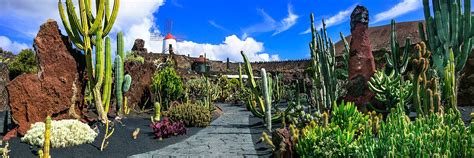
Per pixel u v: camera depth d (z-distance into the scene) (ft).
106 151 23.39
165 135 29.19
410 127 13.76
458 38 26.53
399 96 26.66
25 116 27.48
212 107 52.03
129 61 49.78
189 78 86.38
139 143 26.50
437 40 27.66
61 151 21.79
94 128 27.48
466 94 38.65
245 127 36.55
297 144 18.20
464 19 25.94
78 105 32.17
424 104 20.49
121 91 38.47
